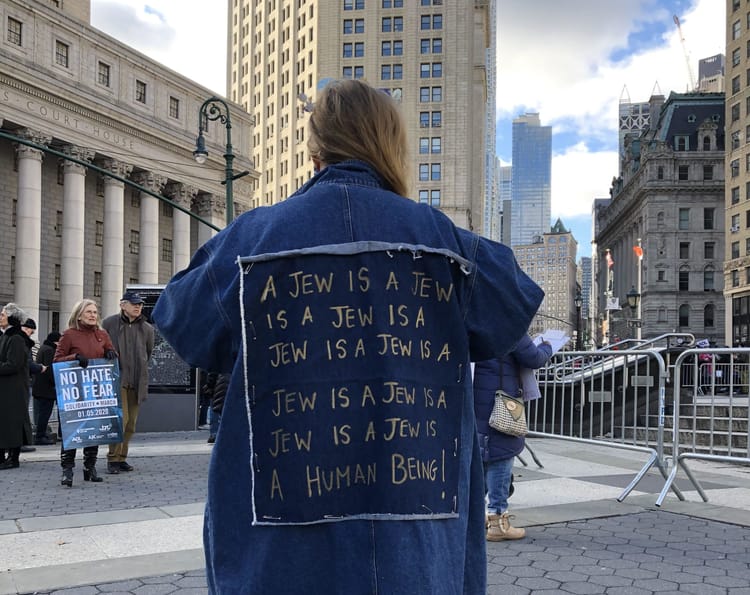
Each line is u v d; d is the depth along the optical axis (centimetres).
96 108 4525
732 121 7188
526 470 837
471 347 158
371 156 157
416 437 140
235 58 11894
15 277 4191
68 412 749
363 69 9000
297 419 138
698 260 9112
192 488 726
